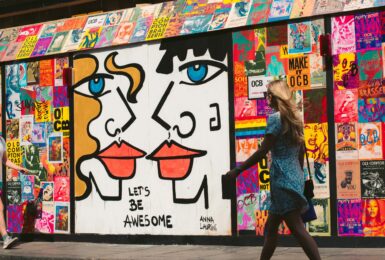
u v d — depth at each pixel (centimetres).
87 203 1073
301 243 646
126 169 1038
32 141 1135
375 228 836
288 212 644
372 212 838
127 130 1038
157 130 1011
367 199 842
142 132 1024
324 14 875
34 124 1134
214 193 955
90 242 1067
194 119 977
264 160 912
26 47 1154
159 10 1041
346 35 863
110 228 1051
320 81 879
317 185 876
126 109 1041
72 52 1095
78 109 1088
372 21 845
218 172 953
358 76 854
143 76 1025
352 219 851
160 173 1005
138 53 1031
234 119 941
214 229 954
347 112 859
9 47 1178
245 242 926
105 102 1061
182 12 1011
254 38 928
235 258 824
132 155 1033
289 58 901
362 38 852
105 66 1063
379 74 841
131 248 976
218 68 957
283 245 898
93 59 1076
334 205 862
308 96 887
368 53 848
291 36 901
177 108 993
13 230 1151
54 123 1112
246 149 929
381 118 838
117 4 1128
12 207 1154
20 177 1147
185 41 988
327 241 865
